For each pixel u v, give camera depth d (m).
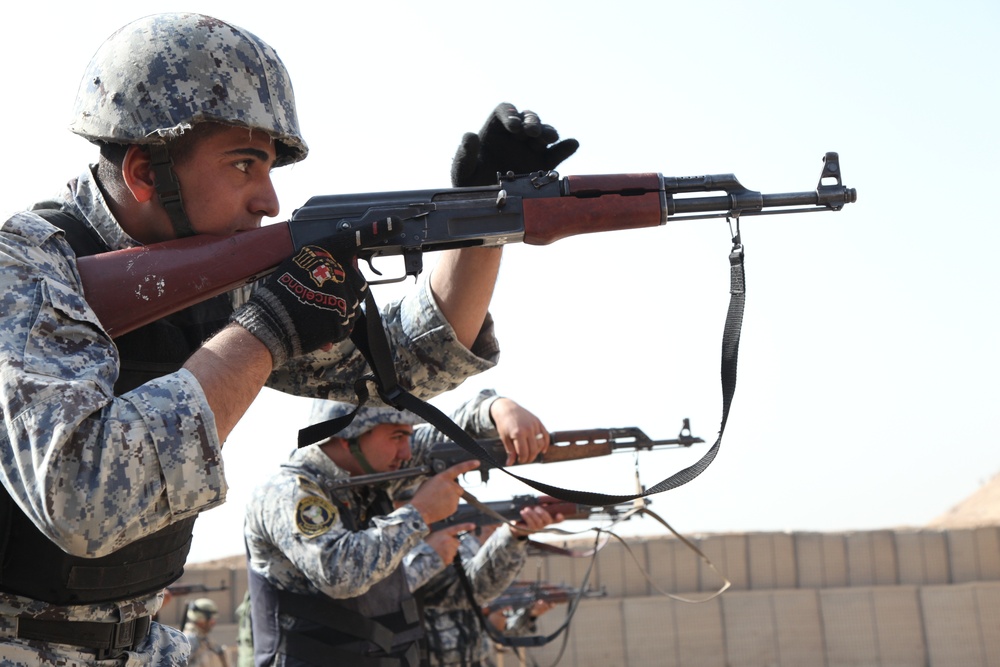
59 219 2.56
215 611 11.40
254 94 2.57
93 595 2.35
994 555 14.97
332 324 2.44
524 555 6.84
